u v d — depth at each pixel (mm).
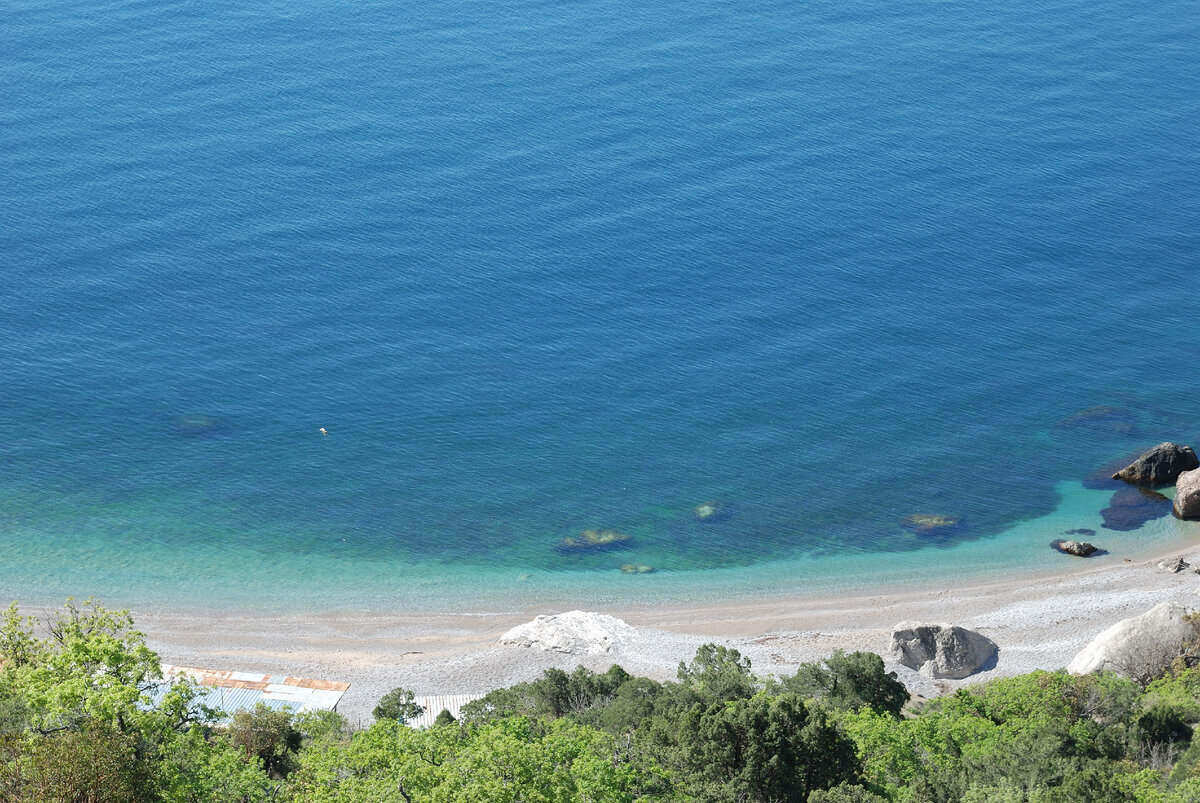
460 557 83938
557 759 33438
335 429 98000
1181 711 52375
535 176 141375
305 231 129000
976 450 97438
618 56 172875
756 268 124125
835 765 40094
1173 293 120750
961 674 67875
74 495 88500
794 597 79562
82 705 31594
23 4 185750
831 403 103125
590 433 98500
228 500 88875
